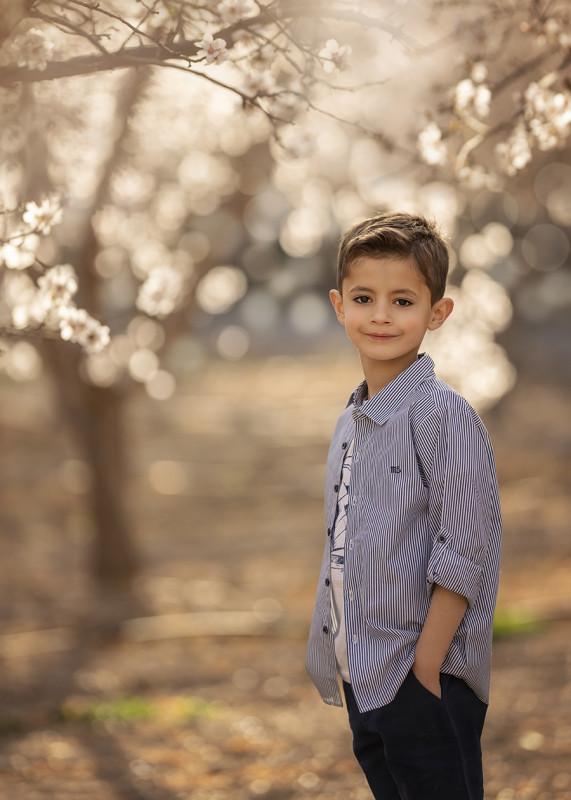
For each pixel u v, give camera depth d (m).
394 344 2.45
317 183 12.40
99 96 6.57
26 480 21.08
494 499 2.45
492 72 5.27
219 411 29.69
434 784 2.39
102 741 6.37
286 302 42.91
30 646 10.40
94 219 10.87
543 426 23.84
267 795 5.12
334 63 3.35
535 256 20.02
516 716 6.01
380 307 2.45
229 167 11.93
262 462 23.08
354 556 2.46
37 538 16.98
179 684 8.52
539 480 18.50
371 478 2.47
